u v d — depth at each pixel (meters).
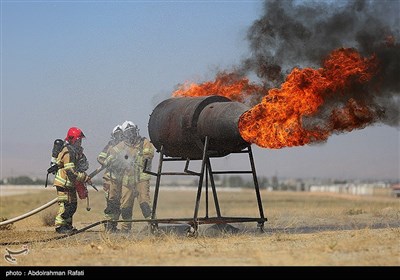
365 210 31.42
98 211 36.16
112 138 23.72
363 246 15.72
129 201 23.36
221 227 20.73
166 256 15.00
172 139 20.27
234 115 19.31
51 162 22.75
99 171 23.31
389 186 109.00
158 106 21.08
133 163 23.56
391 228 20.03
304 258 14.20
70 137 22.56
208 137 19.70
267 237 18.83
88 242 18.81
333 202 57.53
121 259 14.73
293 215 29.55
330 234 18.84
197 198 19.59
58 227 22.14
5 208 46.12
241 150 20.48
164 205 52.00
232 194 86.50
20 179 116.62
